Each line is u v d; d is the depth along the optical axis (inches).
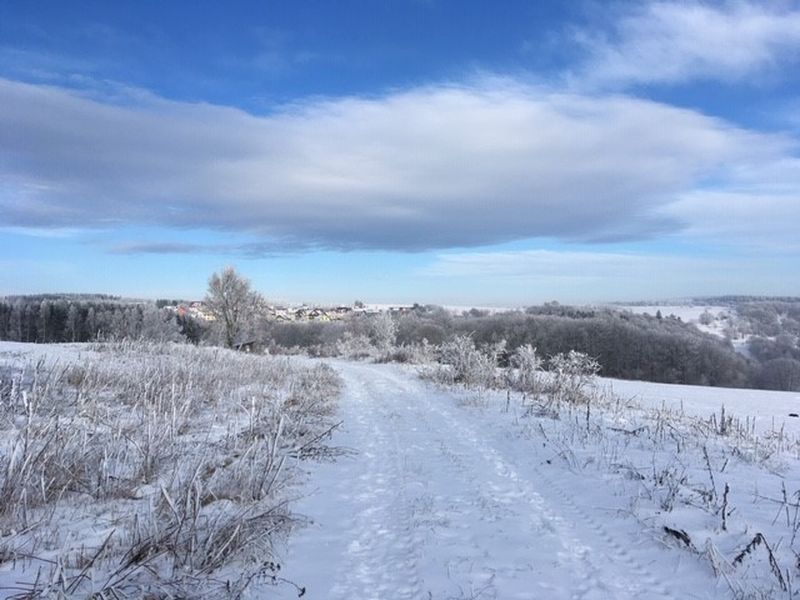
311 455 361.7
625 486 293.7
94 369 530.0
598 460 350.6
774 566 191.9
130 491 252.5
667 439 426.0
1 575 168.2
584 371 737.0
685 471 320.2
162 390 446.6
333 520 251.3
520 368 794.2
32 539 195.0
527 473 335.3
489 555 214.2
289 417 445.7
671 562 207.5
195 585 169.2
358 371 1162.6
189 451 310.3
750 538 218.7
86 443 275.4
